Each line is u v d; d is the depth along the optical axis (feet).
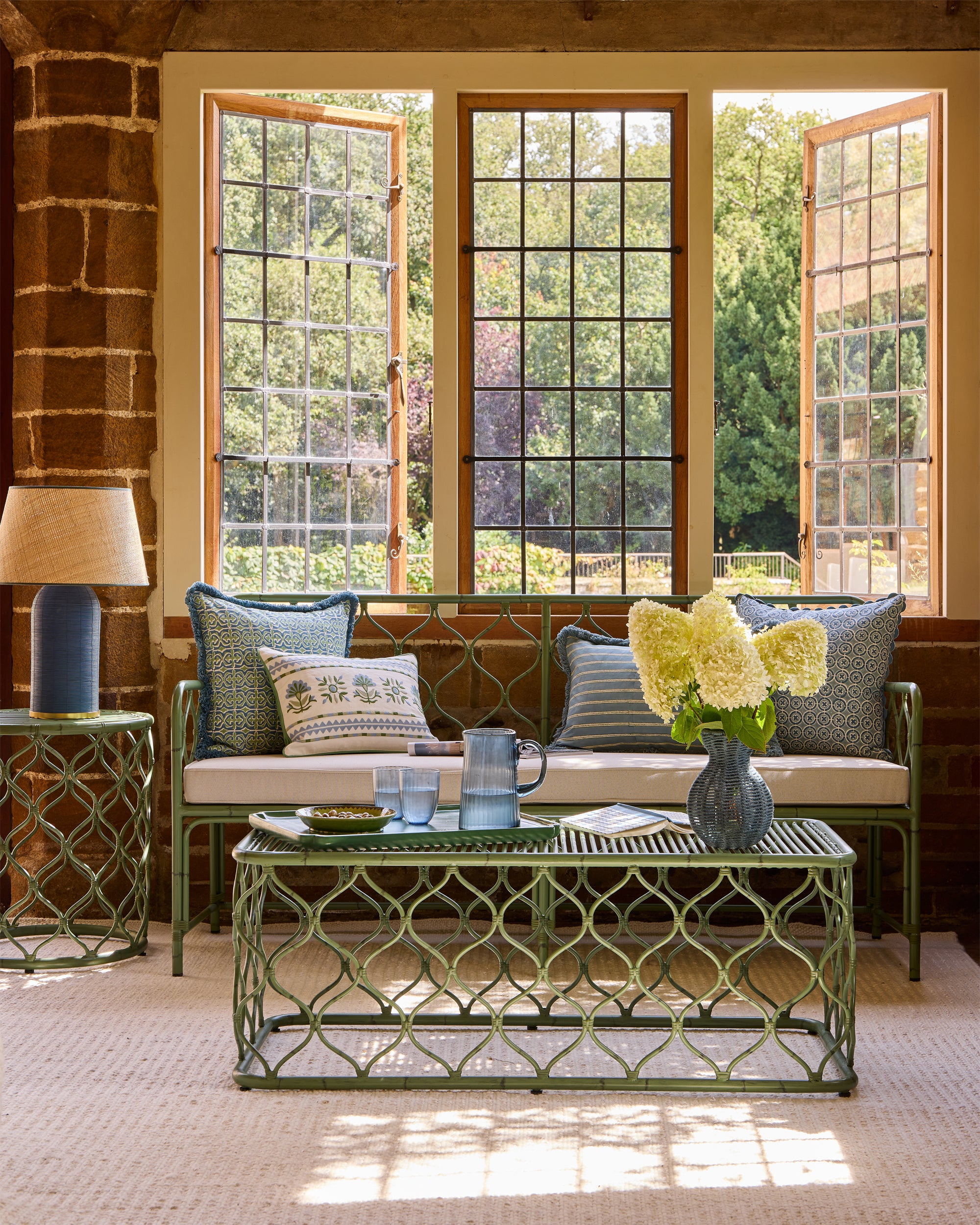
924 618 14.23
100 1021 10.23
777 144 55.57
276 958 8.63
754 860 8.45
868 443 14.88
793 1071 9.08
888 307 14.65
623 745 12.64
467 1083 8.57
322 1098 8.56
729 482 56.85
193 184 14.16
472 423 14.75
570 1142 7.84
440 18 14.35
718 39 14.34
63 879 13.73
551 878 8.86
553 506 14.79
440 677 14.37
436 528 14.62
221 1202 6.98
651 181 14.67
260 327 14.56
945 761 14.17
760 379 56.39
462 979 11.34
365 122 14.80
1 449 13.97
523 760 11.93
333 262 14.79
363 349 14.93
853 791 11.57
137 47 14.03
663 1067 9.18
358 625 14.38
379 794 9.20
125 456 13.99
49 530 11.78
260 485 14.60
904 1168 7.46
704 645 8.43
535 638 14.40
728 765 8.60
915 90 14.37
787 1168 7.46
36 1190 7.11
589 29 14.35
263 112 14.47
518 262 14.71
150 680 14.17
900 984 11.52
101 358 13.78
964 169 14.21
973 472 14.23
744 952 8.65
